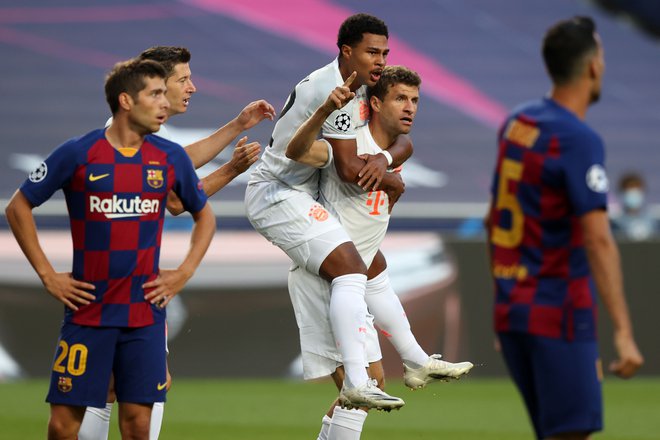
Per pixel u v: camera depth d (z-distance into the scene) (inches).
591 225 494.9
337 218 713.0
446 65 2397.9
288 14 2438.5
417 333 1368.1
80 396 587.8
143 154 591.8
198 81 2234.3
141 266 591.8
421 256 1376.7
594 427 507.5
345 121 679.7
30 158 2030.0
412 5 2527.1
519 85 2370.8
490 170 2148.1
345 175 680.4
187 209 628.4
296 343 1374.3
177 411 1121.4
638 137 2282.2
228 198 1888.5
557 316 509.4
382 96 696.4
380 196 709.9
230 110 2174.0
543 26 2532.0
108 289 586.6
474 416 1119.0
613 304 490.0
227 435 967.0
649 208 2058.3
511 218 525.7
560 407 508.4
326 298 706.8
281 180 715.4
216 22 2391.7
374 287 753.0
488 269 1387.8
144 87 581.0
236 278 1365.7
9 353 1327.5
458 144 2212.1
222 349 1364.4
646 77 2447.1
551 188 508.1
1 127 2079.2
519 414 1136.8
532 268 517.0
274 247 1380.4
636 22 2571.4
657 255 1430.9
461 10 2532.0
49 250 1333.7
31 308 1332.4
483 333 1390.3
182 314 1358.3
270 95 2226.9
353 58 682.8
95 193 582.2
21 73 2210.9
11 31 2294.5
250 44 2347.4
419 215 1798.7
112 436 938.7
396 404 649.0
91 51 2285.9
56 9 2349.9
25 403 1153.4
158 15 2379.4
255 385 1333.7
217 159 1999.3
